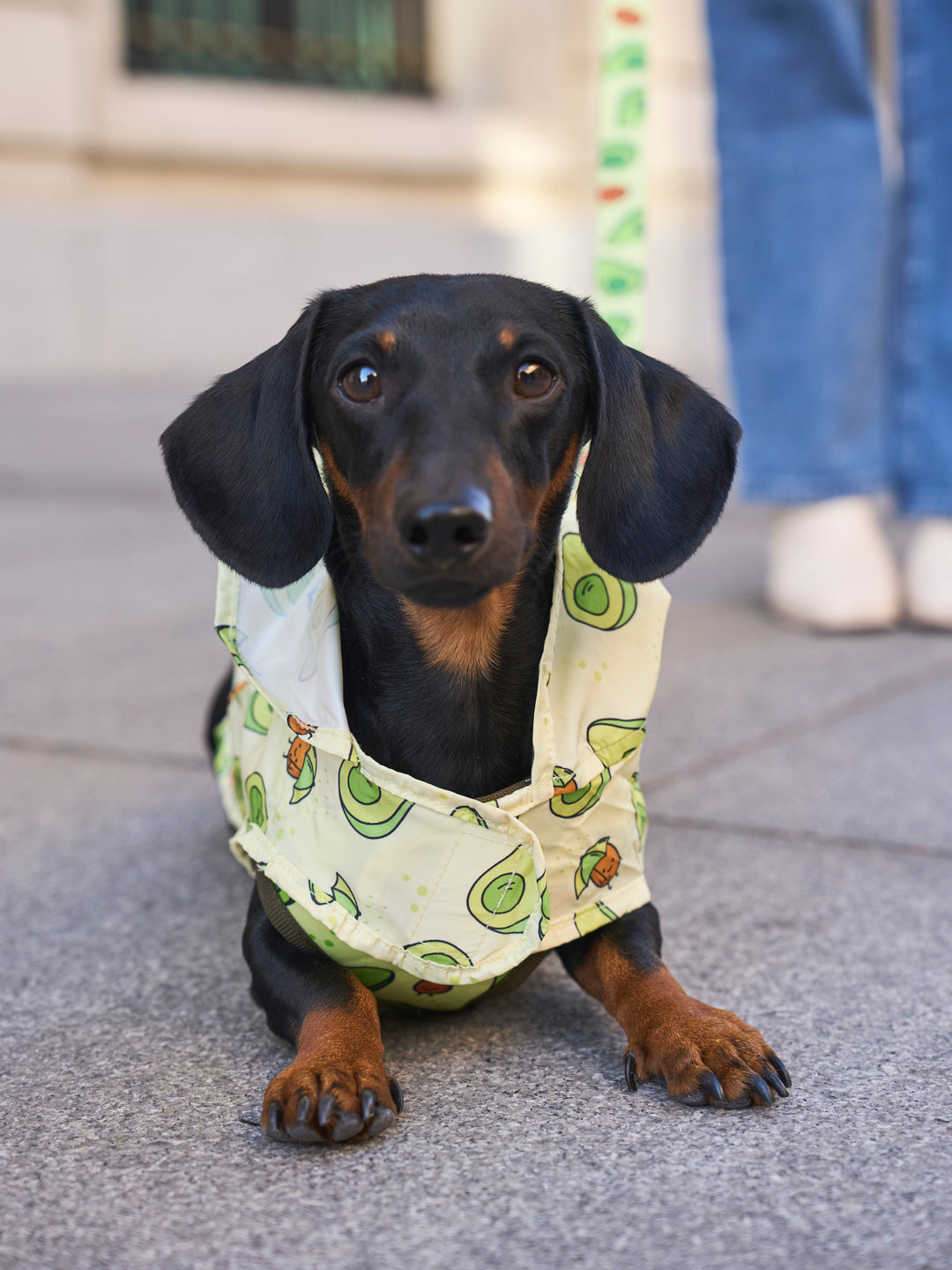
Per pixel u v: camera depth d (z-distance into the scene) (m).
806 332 1.21
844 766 0.97
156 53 3.22
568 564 0.68
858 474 1.25
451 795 0.62
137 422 2.53
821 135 1.20
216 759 0.84
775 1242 0.51
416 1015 0.69
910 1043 0.64
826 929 0.75
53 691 1.14
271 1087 0.59
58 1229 0.53
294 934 0.65
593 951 0.67
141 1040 0.66
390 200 3.40
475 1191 0.55
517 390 0.64
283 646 0.66
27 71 2.83
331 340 0.66
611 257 0.88
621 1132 0.58
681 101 3.48
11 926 0.77
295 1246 0.52
